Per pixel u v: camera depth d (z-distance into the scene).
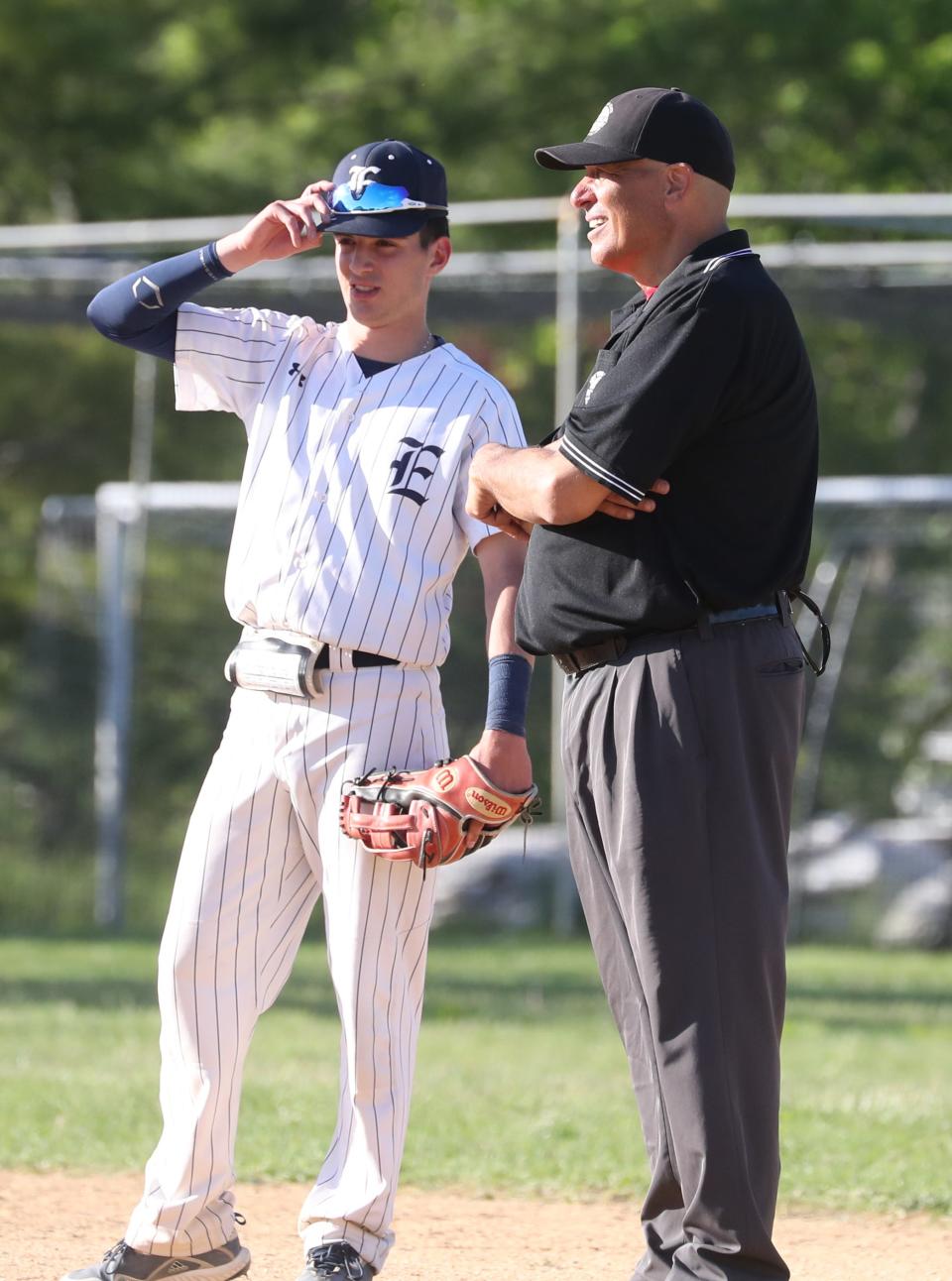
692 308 13.43
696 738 13.73
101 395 80.25
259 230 14.96
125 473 79.94
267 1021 34.75
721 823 13.76
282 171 88.62
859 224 45.69
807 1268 17.72
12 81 86.12
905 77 86.94
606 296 51.97
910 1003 42.22
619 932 14.48
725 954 13.74
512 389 75.81
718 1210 13.60
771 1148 13.82
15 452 80.38
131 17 90.06
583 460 13.41
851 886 59.91
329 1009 37.44
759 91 86.56
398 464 14.72
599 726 14.11
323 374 15.18
